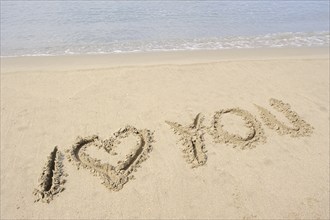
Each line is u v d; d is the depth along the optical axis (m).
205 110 1.40
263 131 1.30
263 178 1.11
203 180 1.10
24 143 1.22
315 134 1.30
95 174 1.11
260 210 1.01
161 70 1.65
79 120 1.33
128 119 1.34
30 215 0.99
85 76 1.59
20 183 1.08
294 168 1.15
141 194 1.05
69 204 1.02
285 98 1.49
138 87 1.52
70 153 1.18
